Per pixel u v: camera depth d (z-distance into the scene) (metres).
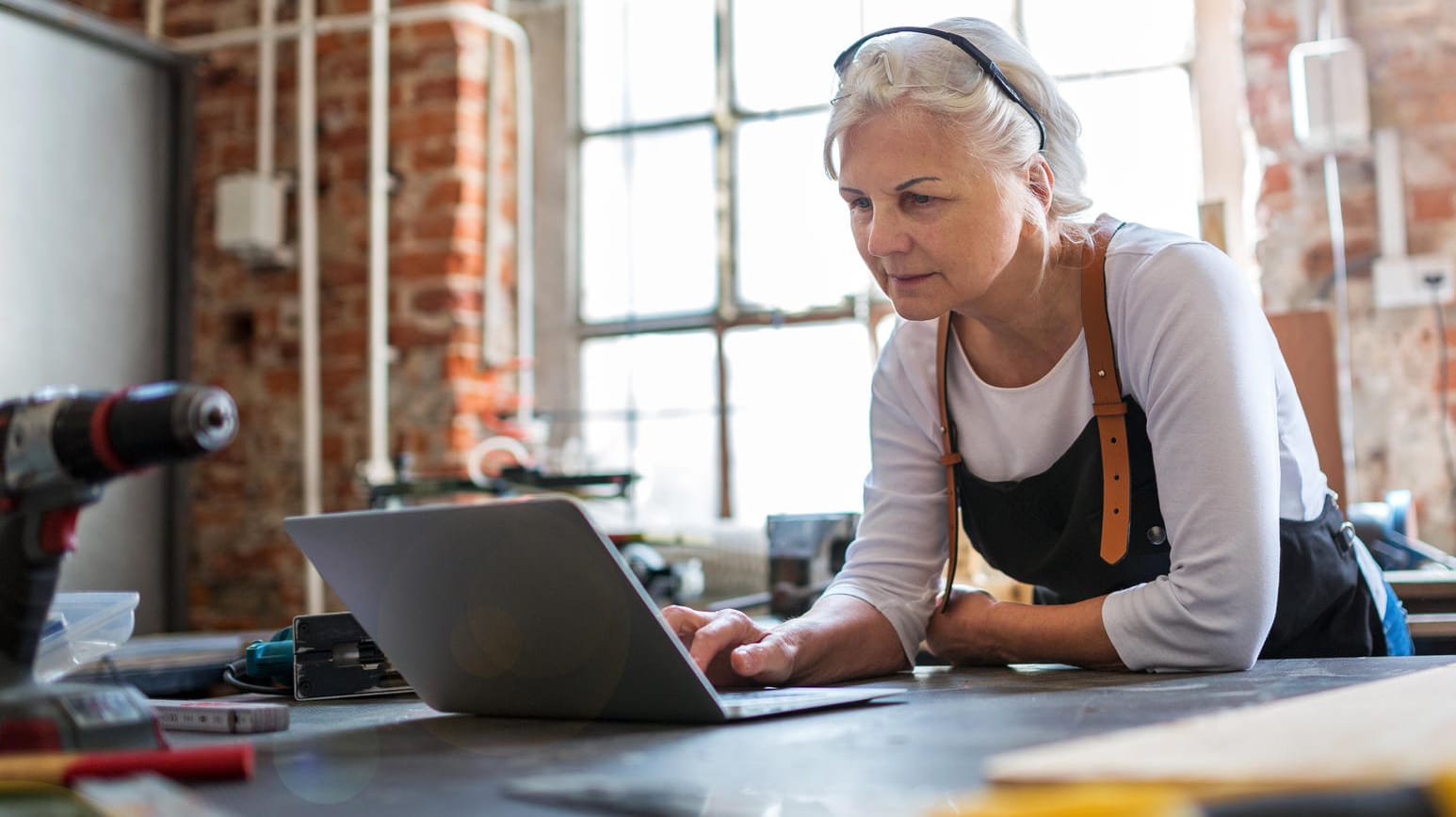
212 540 4.12
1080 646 1.20
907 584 1.37
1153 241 1.24
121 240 3.93
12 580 0.67
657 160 4.31
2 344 3.55
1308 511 1.33
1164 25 3.77
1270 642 1.34
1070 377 1.27
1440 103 3.45
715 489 4.14
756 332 4.13
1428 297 3.38
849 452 3.98
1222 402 1.15
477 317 4.07
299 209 4.04
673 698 0.84
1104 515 1.27
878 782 0.60
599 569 0.79
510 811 0.56
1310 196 3.54
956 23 1.22
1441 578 1.88
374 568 0.90
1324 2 3.53
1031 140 1.19
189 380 4.10
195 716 0.90
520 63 4.24
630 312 4.30
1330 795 0.41
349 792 0.61
